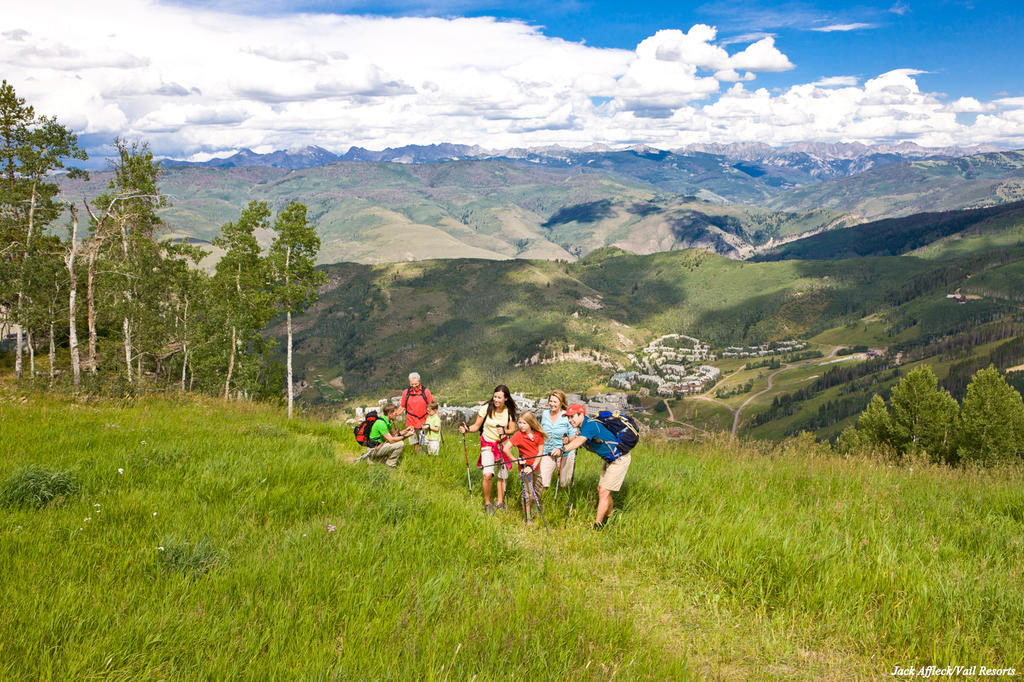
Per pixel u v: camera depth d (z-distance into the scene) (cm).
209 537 582
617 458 747
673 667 417
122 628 400
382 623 436
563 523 769
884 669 445
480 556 601
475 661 401
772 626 501
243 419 1470
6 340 5016
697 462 1120
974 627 479
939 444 4759
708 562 618
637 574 611
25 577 463
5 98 4325
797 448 1303
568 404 870
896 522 739
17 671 351
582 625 459
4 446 893
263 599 463
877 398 5359
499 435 834
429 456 1151
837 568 573
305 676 362
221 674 366
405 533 622
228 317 4575
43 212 4703
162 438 1066
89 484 725
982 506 829
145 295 4138
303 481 819
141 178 4259
